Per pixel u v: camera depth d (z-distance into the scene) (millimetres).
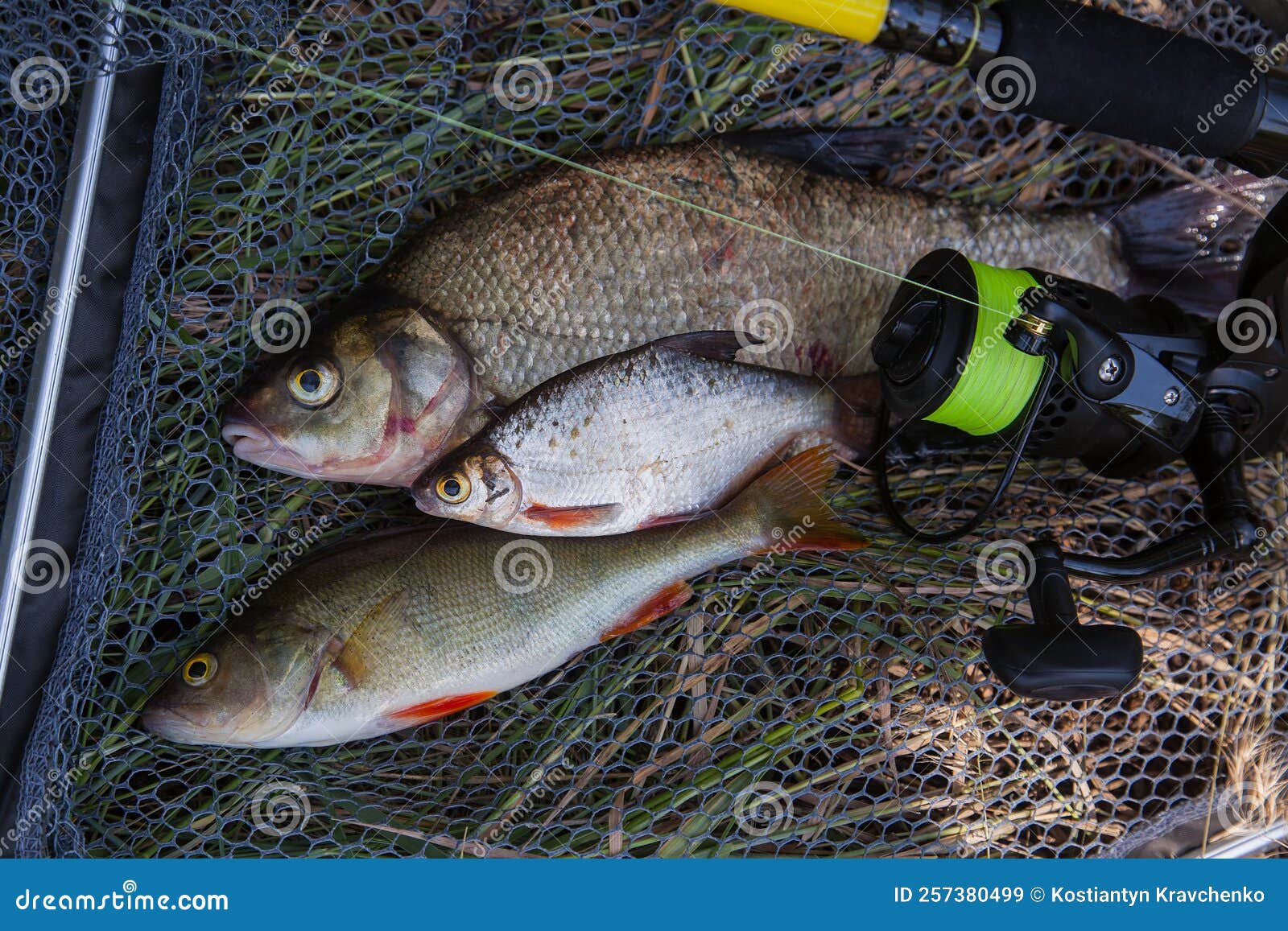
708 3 582
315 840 559
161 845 552
